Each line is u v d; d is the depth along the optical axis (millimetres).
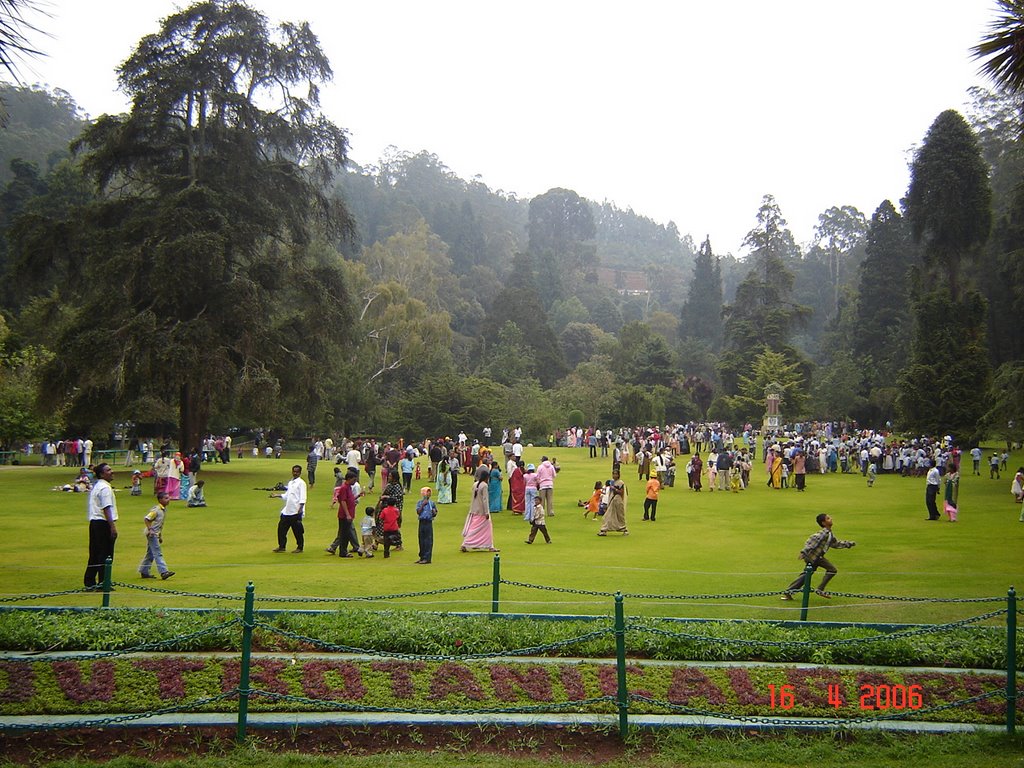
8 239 40031
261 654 10602
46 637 10555
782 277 101312
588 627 11617
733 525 24594
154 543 15516
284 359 40781
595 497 26406
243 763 8125
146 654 10398
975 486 36375
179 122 43500
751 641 10422
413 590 14695
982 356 50344
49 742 8469
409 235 117562
